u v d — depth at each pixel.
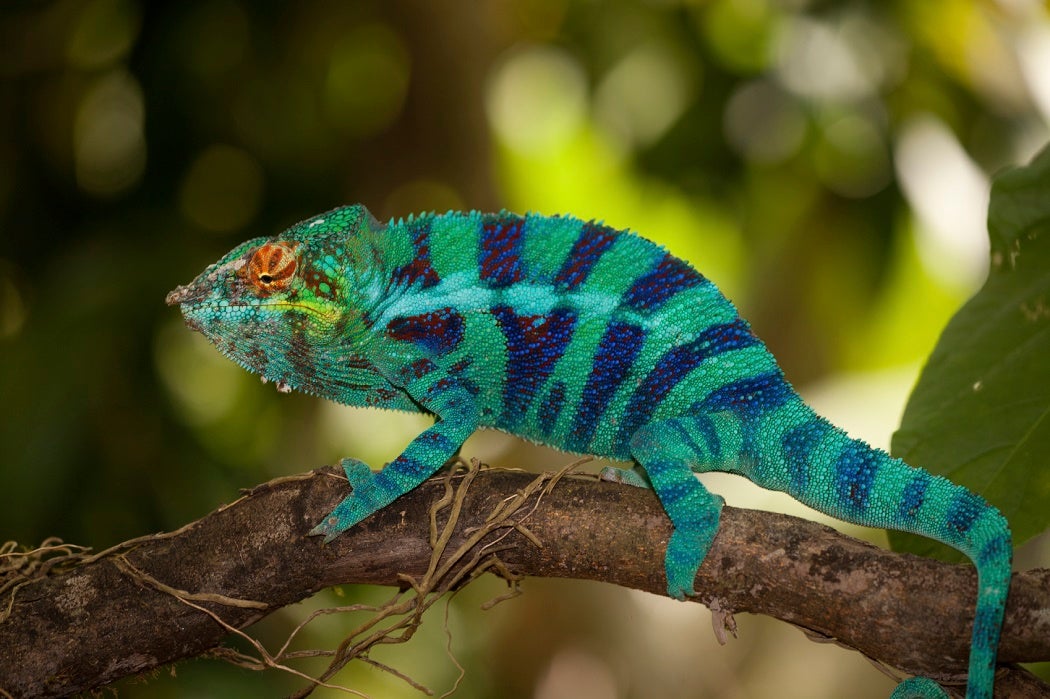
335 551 2.79
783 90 6.12
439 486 2.91
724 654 8.00
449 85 7.08
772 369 3.16
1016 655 2.48
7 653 2.68
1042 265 3.12
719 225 7.69
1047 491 2.90
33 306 5.61
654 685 7.85
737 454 3.10
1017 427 2.98
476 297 3.32
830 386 6.41
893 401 6.07
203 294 3.28
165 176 6.12
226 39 6.36
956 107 5.81
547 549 2.75
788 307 8.80
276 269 3.23
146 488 5.34
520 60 8.36
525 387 3.35
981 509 2.66
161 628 2.73
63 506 5.15
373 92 7.48
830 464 2.95
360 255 3.32
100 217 6.12
